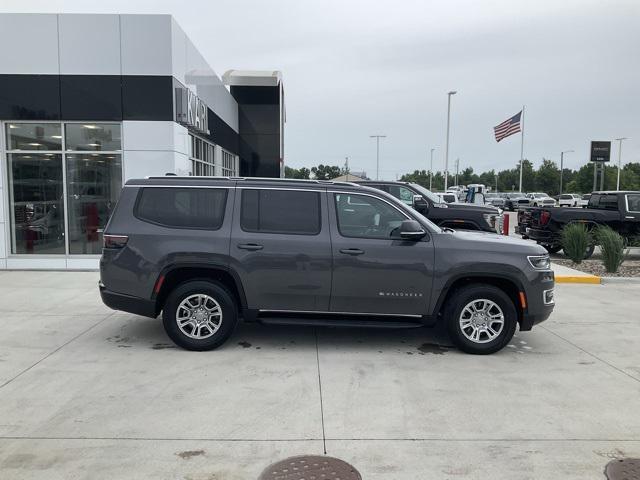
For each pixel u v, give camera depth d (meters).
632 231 14.55
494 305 6.02
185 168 12.48
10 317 7.52
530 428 4.23
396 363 5.74
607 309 8.53
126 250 6.01
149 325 7.14
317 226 6.05
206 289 5.98
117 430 4.10
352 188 6.18
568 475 3.54
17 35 11.18
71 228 11.88
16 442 3.90
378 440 4.00
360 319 6.12
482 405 4.66
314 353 6.04
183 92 11.77
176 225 6.09
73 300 8.60
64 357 5.81
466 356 6.03
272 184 6.17
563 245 13.88
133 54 11.23
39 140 11.63
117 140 11.62
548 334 7.01
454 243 6.05
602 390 5.04
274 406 4.58
